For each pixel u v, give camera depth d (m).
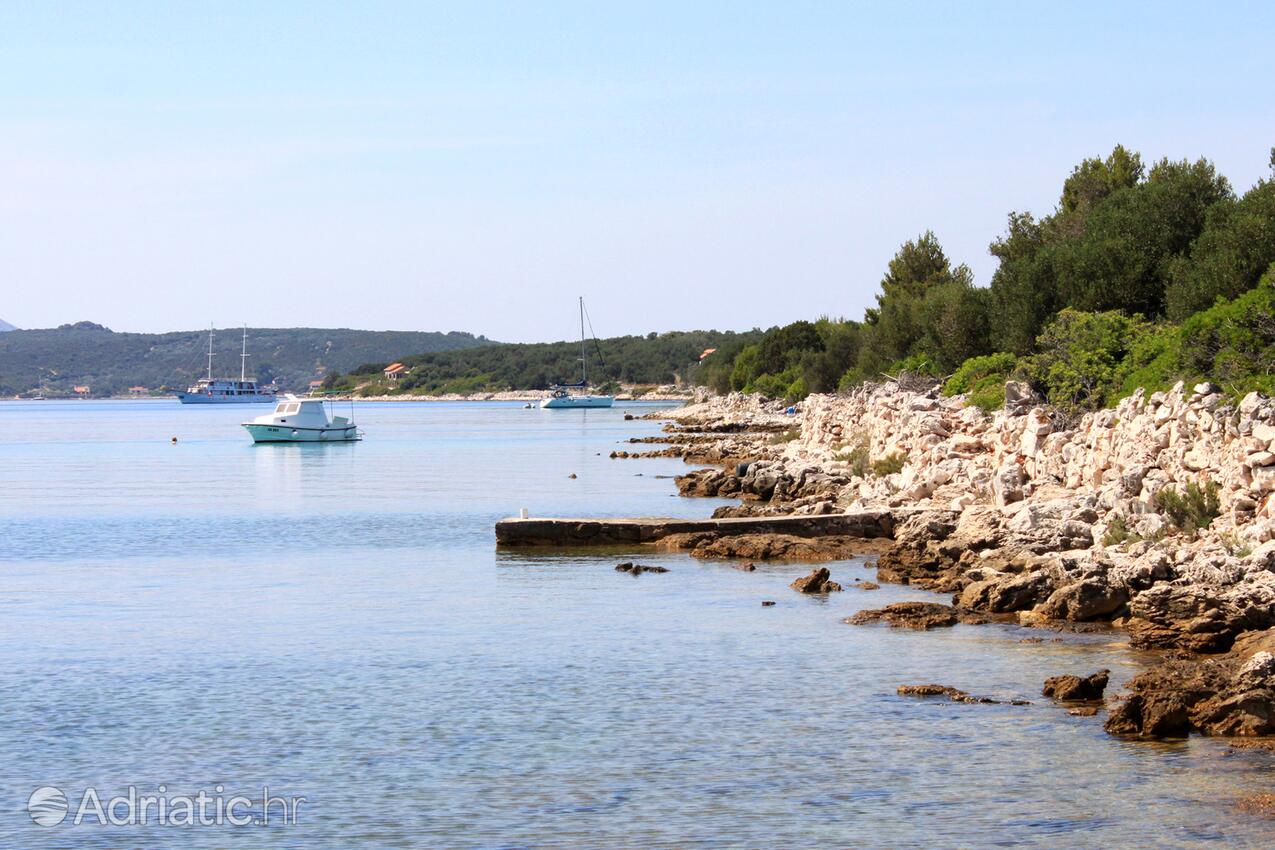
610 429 179.38
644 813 22.34
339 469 110.50
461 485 90.25
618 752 25.47
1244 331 51.59
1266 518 36.19
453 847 21.17
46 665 33.25
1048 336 70.44
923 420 62.84
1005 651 32.78
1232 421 39.69
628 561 50.03
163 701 29.62
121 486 95.12
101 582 47.56
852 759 24.70
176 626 38.41
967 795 22.72
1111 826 21.22
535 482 91.50
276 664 33.16
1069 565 37.47
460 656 33.75
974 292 109.62
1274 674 26.19
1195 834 20.84
